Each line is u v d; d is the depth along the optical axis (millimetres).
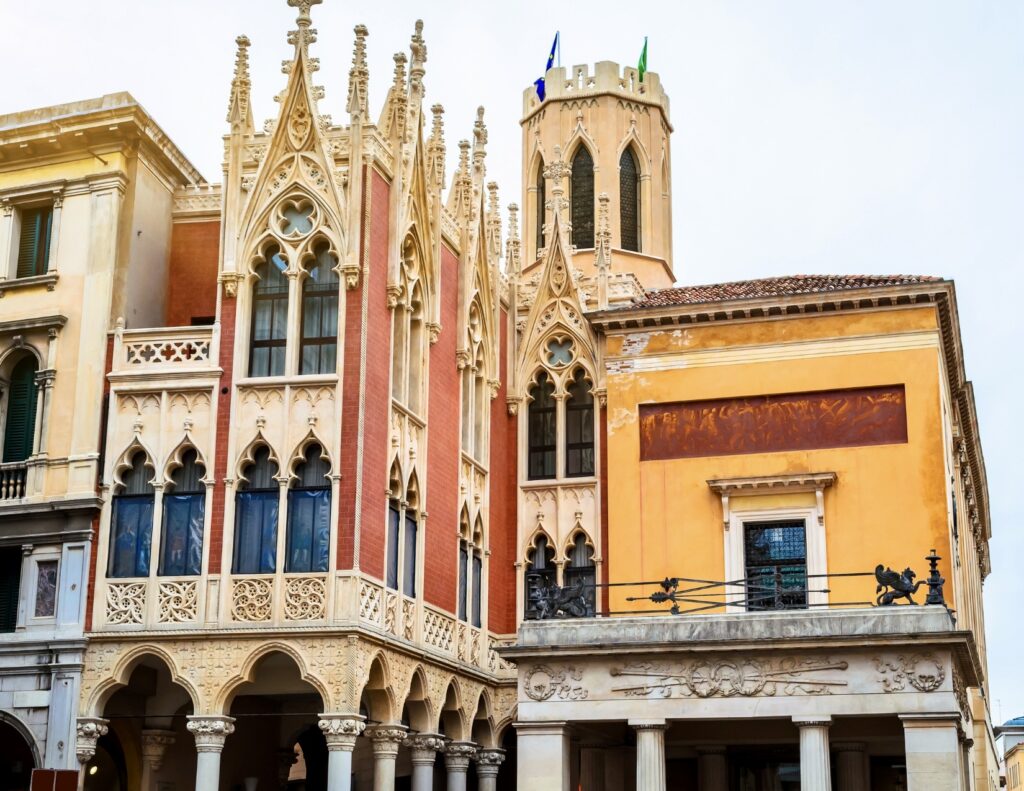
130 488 36312
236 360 36062
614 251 52719
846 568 39469
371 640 34375
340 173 36656
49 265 38438
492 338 43688
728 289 45781
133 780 37938
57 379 37438
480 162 43750
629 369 42969
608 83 54469
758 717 32469
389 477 36250
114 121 38312
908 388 40250
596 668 33719
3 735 39688
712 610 40062
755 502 40750
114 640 34875
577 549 43188
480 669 41094
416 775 37375
